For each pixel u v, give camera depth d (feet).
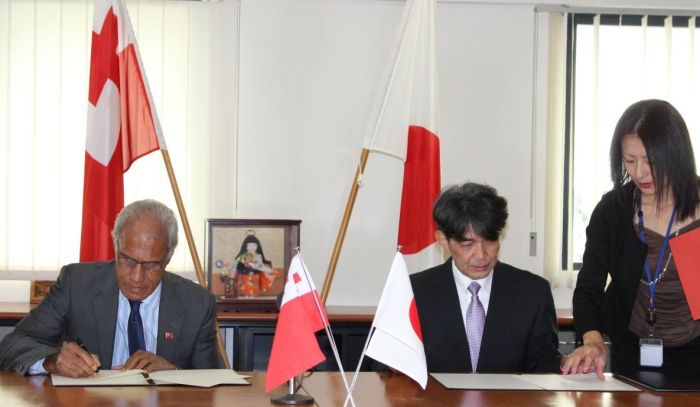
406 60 10.85
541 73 14.30
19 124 13.25
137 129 10.75
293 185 13.87
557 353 7.59
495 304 7.72
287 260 12.36
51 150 13.29
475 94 14.17
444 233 7.50
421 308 7.66
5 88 13.24
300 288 5.87
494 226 7.30
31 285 13.21
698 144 14.39
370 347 5.89
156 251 7.22
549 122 14.17
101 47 10.58
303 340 5.77
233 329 12.07
